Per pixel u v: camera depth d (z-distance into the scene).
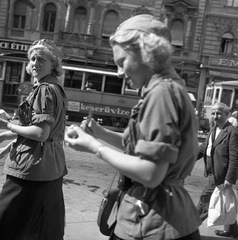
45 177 3.02
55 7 32.41
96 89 21.58
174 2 32.69
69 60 23.09
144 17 1.88
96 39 32.62
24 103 2.97
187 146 1.78
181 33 33.22
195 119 1.84
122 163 1.72
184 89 1.81
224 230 5.10
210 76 32.72
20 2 32.47
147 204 1.84
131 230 1.85
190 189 8.46
